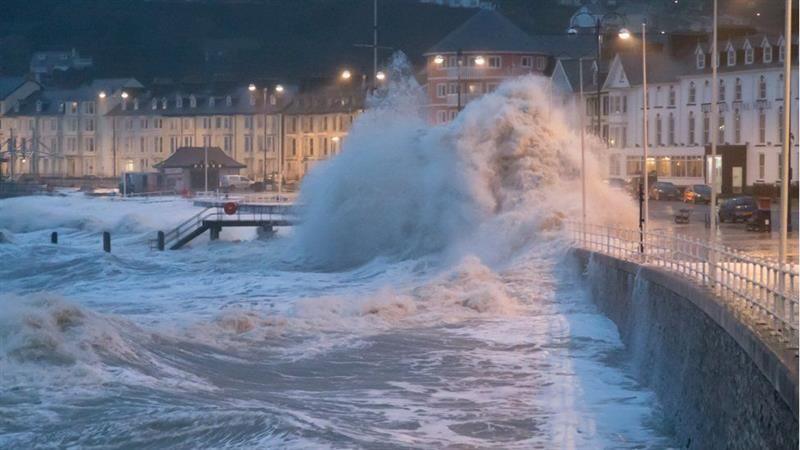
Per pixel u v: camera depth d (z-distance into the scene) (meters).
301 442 56.56
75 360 70.12
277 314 98.56
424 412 65.06
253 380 73.88
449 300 103.44
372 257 147.12
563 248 116.81
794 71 193.25
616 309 89.62
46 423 59.25
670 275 69.12
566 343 86.44
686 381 61.06
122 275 148.38
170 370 73.94
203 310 107.88
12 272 155.88
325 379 74.75
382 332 92.06
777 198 183.38
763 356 42.72
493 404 67.38
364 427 60.91
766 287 47.72
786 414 39.53
